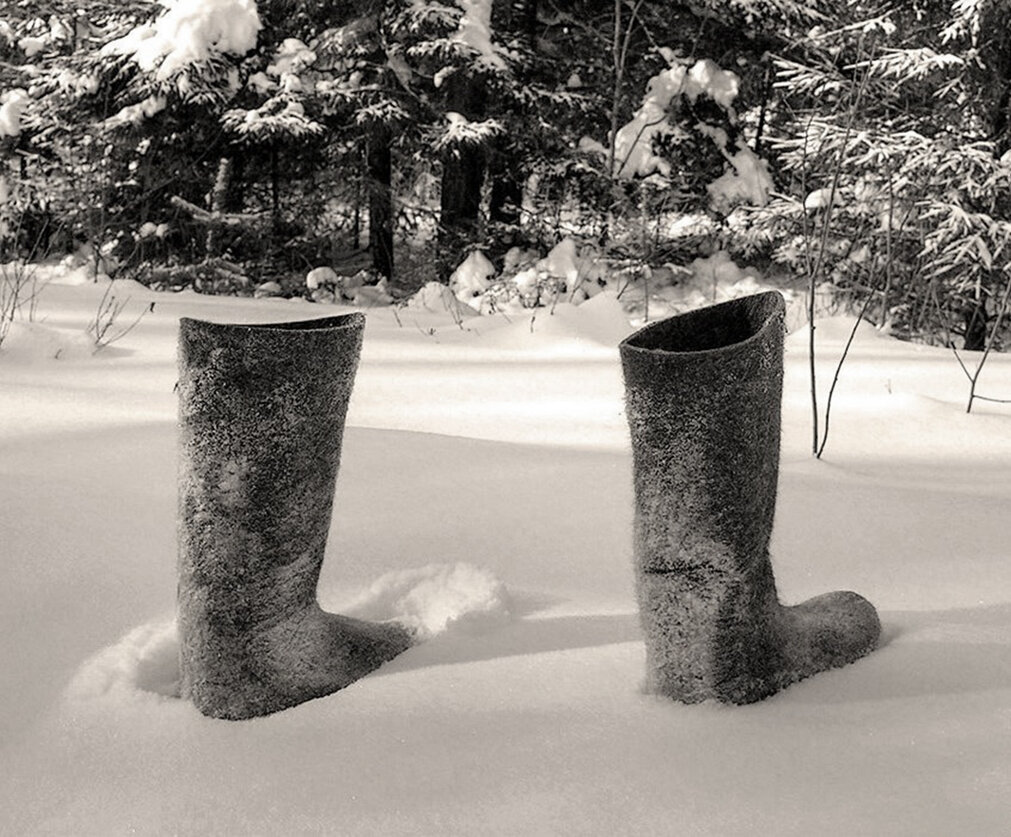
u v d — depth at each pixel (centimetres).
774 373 154
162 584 208
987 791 127
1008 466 344
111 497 258
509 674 169
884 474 325
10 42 1492
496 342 662
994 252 933
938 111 1025
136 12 1236
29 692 166
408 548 237
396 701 160
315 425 161
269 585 160
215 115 1165
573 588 216
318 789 137
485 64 1149
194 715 158
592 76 1312
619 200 1195
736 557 153
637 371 152
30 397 392
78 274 1128
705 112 1241
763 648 158
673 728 147
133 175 1217
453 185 1272
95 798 137
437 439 340
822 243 418
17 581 205
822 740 143
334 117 1215
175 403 406
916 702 154
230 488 158
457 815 129
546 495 280
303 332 158
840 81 890
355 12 1220
